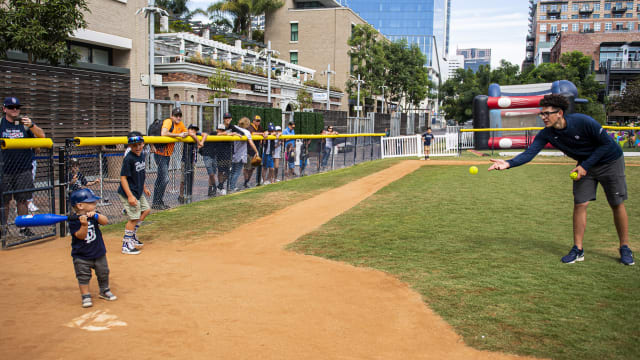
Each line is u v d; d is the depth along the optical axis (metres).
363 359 3.17
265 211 8.93
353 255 5.79
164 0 40.44
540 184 12.42
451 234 6.80
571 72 53.88
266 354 3.24
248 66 27.42
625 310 3.89
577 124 5.14
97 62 17.88
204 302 4.24
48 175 6.95
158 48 23.41
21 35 10.24
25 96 10.80
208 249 6.23
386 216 8.27
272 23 46.75
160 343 3.41
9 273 5.14
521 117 27.11
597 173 5.21
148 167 9.96
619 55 74.19
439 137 25.92
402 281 4.76
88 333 3.58
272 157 13.21
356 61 44.69
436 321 3.77
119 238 6.86
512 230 7.03
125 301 4.27
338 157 19.44
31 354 3.23
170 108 15.11
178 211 8.96
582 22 102.94
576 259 5.34
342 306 4.12
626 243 5.30
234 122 16.75
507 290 4.41
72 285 4.75
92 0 16.59
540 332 3.52
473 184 12.59
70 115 11.97
